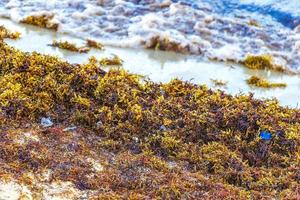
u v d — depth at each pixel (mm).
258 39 5332
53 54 4754
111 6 5551
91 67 4340
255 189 3748
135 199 3568
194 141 4000
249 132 4043
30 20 5199
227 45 5207
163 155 3900
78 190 3598
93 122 4000
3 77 4141
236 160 3865
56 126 3941
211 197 3635
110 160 3789
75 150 3805
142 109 4102
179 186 3656
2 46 4465
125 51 4980
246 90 4660
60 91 4090
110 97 4133
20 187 3557
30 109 3965
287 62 5094
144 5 5609
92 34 5164
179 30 5309
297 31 5492
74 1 5555
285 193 3711
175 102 4188
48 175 3637
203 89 4367
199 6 5707
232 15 5637
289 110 4289
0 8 5402
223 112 4105
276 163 3926
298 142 4008
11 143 3748
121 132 3953
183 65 4883
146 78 4613
